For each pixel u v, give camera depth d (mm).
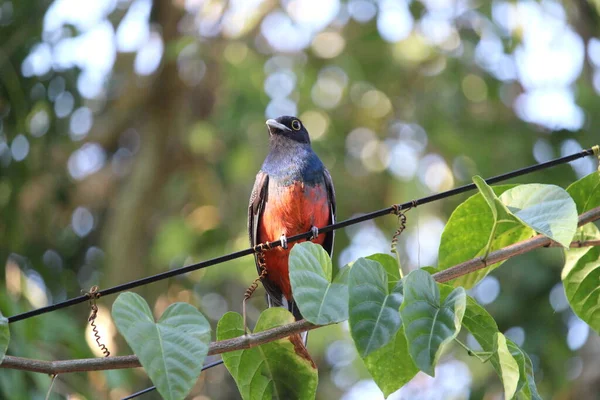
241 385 5918
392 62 15602
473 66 15492
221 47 15773
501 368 5223
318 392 15555
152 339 4930
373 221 15406
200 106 16125
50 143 13695
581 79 15922
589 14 15609
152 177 15312
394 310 5066
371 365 5508
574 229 5016
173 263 15000
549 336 13523
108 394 11695
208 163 15578
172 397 4777
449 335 4859
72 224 15633
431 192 14938
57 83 13281
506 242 6340
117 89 16109
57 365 5414
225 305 15469
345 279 5270
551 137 15164
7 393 9781
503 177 6168
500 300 13641
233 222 15203
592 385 13367
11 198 13484
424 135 15500
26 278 13320
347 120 15703
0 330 5438
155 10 15820
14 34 13078
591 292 6500
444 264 6363
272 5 15984
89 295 5715
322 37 15898
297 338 5816
